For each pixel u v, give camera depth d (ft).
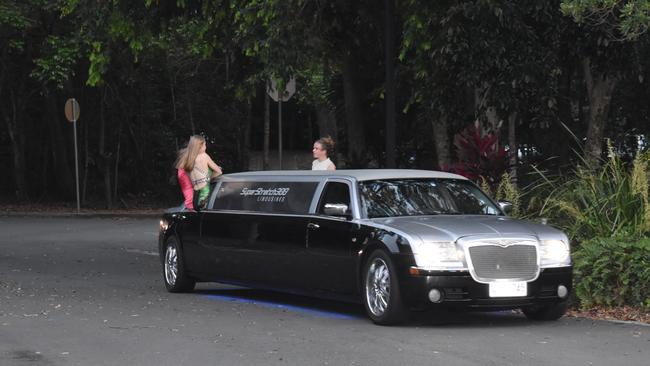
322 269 61.62
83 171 198.49
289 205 65.67
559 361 44.98
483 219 59.31
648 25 65.92
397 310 55.47
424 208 61.31
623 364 44.27
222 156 205.36
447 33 77.20
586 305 63.21
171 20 115.03
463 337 52.31
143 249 114.73
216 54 183.42
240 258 69.15
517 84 77.20
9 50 176.86
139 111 194.80
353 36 104.53
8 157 207.10
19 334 53.78
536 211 77.82
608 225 68.54
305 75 160.45
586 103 153.28
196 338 52.19
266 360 45.65
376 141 156.66
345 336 52.70
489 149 84.64
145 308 65.57
